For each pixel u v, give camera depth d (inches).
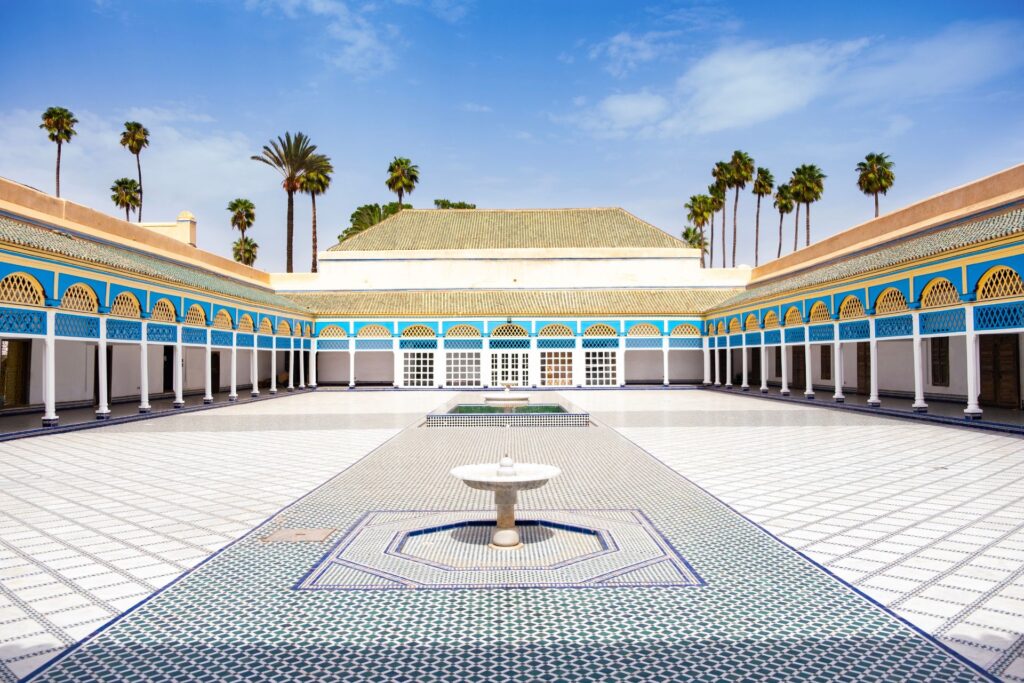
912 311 553.9
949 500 245.9
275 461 350.9
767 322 853.8
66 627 135.3
